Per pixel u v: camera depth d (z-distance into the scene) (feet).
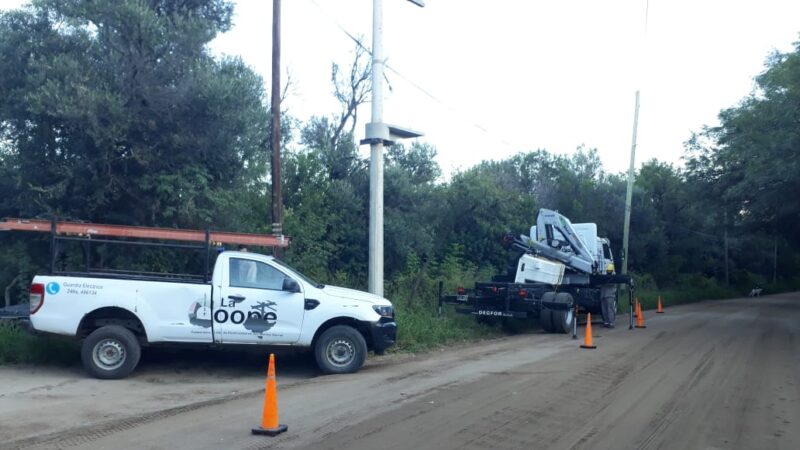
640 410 31.01
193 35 49.26
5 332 39.65
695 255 179.32
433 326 56.03
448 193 92.63
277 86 50.34
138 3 47.65
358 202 74.74
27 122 46.98
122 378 36.40
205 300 37.37
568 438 26.07
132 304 36.60
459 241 91.30
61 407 29.60
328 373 38.83
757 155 76.95
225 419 27.86
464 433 26.27
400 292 65.87
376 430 26.40
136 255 49.19
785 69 71.15
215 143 50.11
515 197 100.07
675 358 47.85
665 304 126.41
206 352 43.19
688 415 30.32
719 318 89.40
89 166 46.52
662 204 171.12
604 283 72.74
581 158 153.07
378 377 37.96
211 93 48.32
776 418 30.17
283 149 74.18
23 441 24.41
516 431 26.78
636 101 105.50
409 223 78.28
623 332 67.15
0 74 46.75
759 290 193.57
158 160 48.52
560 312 63.36
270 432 25.41
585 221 132.67
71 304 36.19
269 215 63.16
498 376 38.75
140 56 47.62
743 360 47.75
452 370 40.78
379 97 51.70
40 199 47.06
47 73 45.14
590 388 35.83
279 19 50.37
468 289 65.05
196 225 51.47
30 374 36.78
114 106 45.37
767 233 117.19
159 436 25.23
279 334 37.93
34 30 47.73
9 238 48.14
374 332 39.58
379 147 51.78
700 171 108.17
